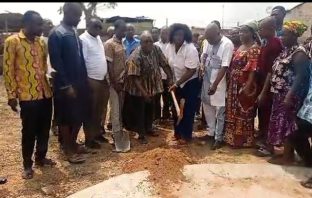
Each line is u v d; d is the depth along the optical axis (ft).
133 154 18.34
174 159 16.35
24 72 14.67
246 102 18.48
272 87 16.55
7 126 23.53
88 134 18.88
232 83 18.63
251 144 19.12
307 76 15.07
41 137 16.29
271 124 16.71
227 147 19.39
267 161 17.26
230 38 21.20
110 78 19.33
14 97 14.62
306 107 14.70
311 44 16.11
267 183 14.73
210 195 13.69
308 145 15.94
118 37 19.61
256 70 17.69
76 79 16.37
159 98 23.25
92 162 17.29
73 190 14.42
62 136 17.78
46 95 15.49
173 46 19.63
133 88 19.69
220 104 19.02
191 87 19.40
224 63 18.24
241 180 14.97
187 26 18.97
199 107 23.00
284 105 15.99
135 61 19.10
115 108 19.57
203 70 19.66
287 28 15.23
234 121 18.92
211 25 18.42
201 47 25.31
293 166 16.28
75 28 16.67
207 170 15.70
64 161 17.38
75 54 16.21
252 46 18.02
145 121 21.17
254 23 18.22
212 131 20.13
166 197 13.47
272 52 17.01
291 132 15.99
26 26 14.52
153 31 30.07
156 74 19.77
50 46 15.58
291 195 13.78
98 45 18.21
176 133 20.29
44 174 15.83
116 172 16.12
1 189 14.38
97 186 14.26
